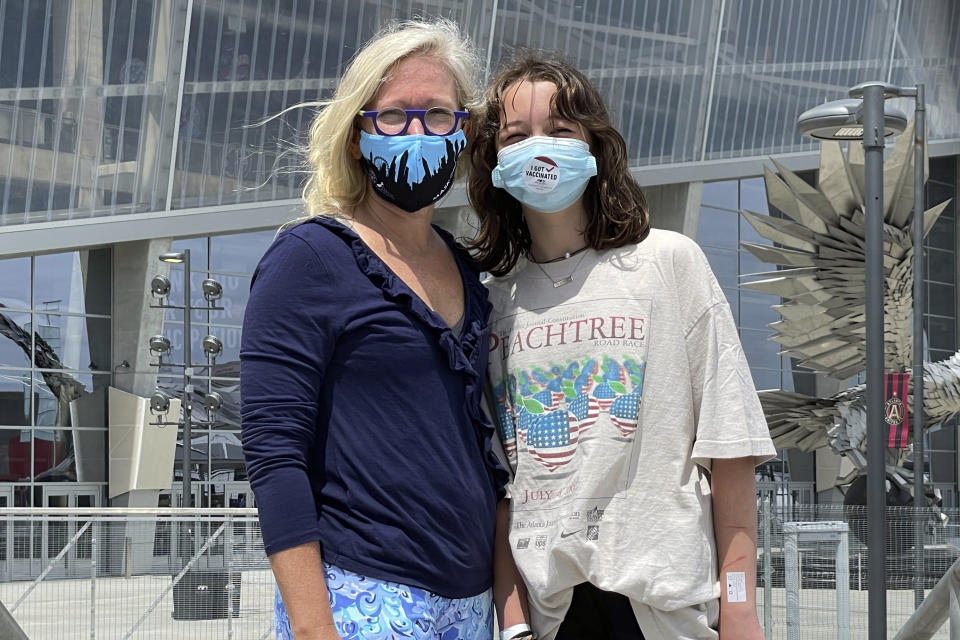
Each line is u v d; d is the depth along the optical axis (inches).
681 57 1277.1
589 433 95.9
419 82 95.6
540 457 97.6
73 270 1118.4
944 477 1672.0
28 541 388.2
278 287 88.3
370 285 90.0
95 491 1104.8
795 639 333.7
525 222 109.7
